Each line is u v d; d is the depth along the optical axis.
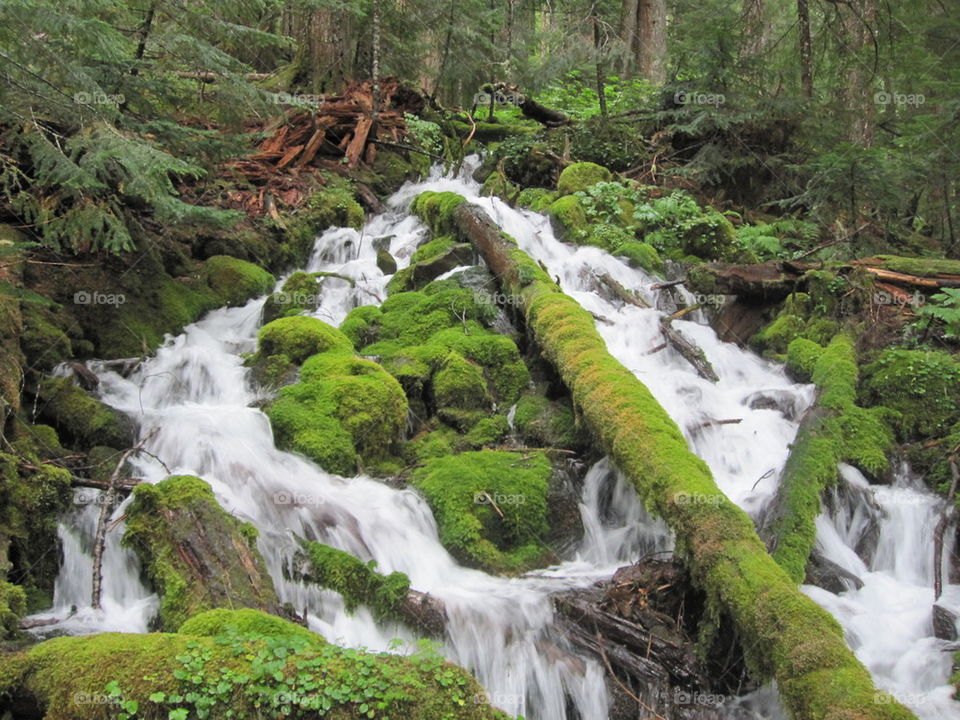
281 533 5.40
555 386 7.55
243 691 3.66
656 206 10.98
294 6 13.02
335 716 3.62
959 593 6.04
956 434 7.14
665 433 5.92
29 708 3.85
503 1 17.44
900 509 6.61
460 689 3.85
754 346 9.01
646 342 8.40
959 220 13.62
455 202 10.02
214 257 9.46
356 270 9.81
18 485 5.34
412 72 15.73
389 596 5.09
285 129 12.00
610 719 4.89
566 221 10.55
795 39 14.63
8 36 6.34
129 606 5.10
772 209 12.44
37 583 5.27
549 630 5.24
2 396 5.74
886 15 13.90
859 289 8.72
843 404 7.33
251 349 8.17
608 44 14.41
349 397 6.80
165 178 7.57
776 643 4.48
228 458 6.01
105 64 7.87
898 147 13.50
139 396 7.02
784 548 5.90
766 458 7.18
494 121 14.84
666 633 5.10
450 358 7.60
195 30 8.71
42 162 6.61
